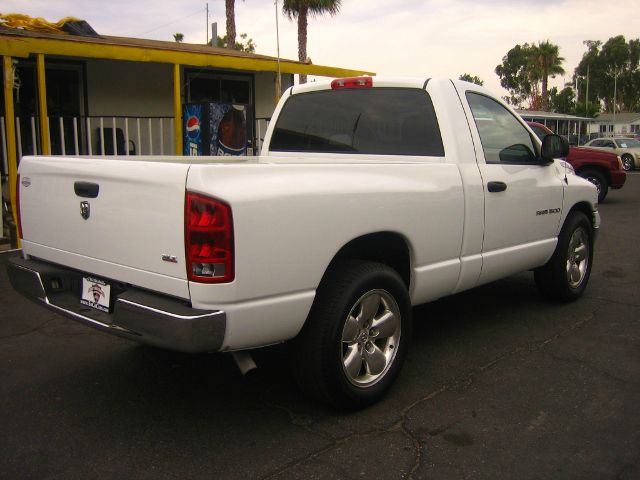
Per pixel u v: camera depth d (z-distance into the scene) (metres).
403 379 4.06
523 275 6.90
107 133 11.48
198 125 10.59
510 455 3.13
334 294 3.35
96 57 8.98
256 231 2.93
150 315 2.93
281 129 5.15
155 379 4.07
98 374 4.15
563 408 3.65
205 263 2.83
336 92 4.80
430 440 3.28
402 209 3.68
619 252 8.37
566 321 5.27
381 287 3.58
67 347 4.64
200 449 3.18
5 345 4.68
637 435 3.33
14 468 2.99
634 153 26.39
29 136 10.70
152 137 11.99
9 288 6.16
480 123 4.55
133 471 2.98
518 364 4.32
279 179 3.08
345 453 3.15
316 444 3.24
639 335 4.91
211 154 10.55
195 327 2.82
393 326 3.72
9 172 8.12
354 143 4.67
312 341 3.34
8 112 8.11
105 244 3.28
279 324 3.12
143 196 3.02
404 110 4.43
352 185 3.40
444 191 3.99
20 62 10.45
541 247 5.13
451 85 4.38
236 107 10.80
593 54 99.38
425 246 3.91
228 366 4.29
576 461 3.07
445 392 3.87
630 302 5.84
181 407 3.67
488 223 4.41
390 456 3.12
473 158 4.32
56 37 8.64
